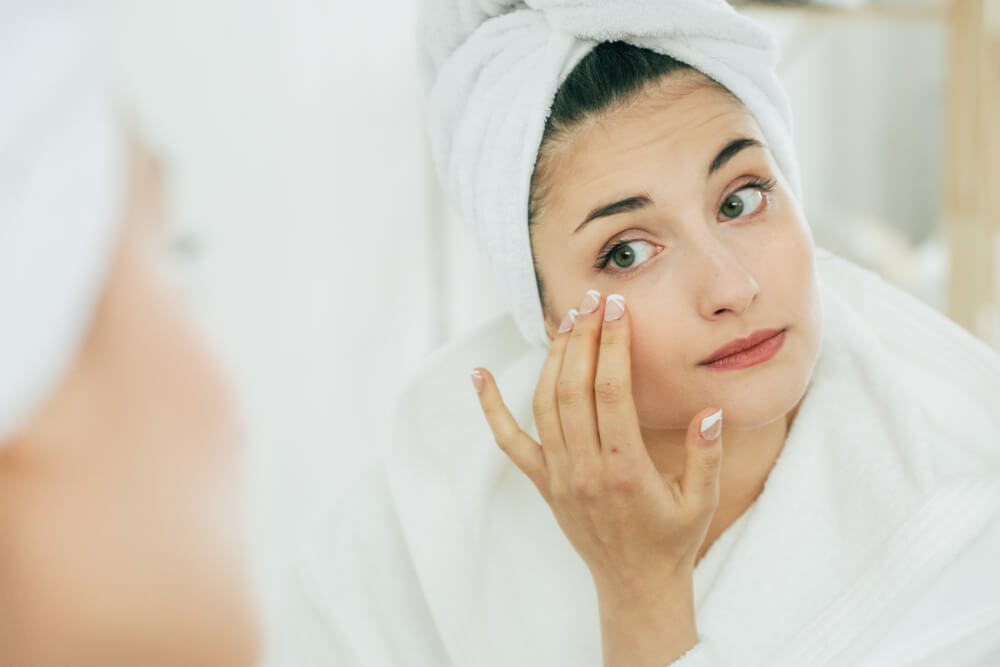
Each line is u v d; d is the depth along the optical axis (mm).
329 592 769
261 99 1462
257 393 1494
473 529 756
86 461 257
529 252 646
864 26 2197
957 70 1059
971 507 601
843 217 1855
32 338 219
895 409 651
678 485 601
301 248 1558
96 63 240
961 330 692
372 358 1715
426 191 1749
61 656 270
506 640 729
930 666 563
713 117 586
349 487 866
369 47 1635
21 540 256
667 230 591
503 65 622
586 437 599
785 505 655
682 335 585
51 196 219
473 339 804
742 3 960
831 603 595
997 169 1070
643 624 605
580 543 627
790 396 597
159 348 271
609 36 582
